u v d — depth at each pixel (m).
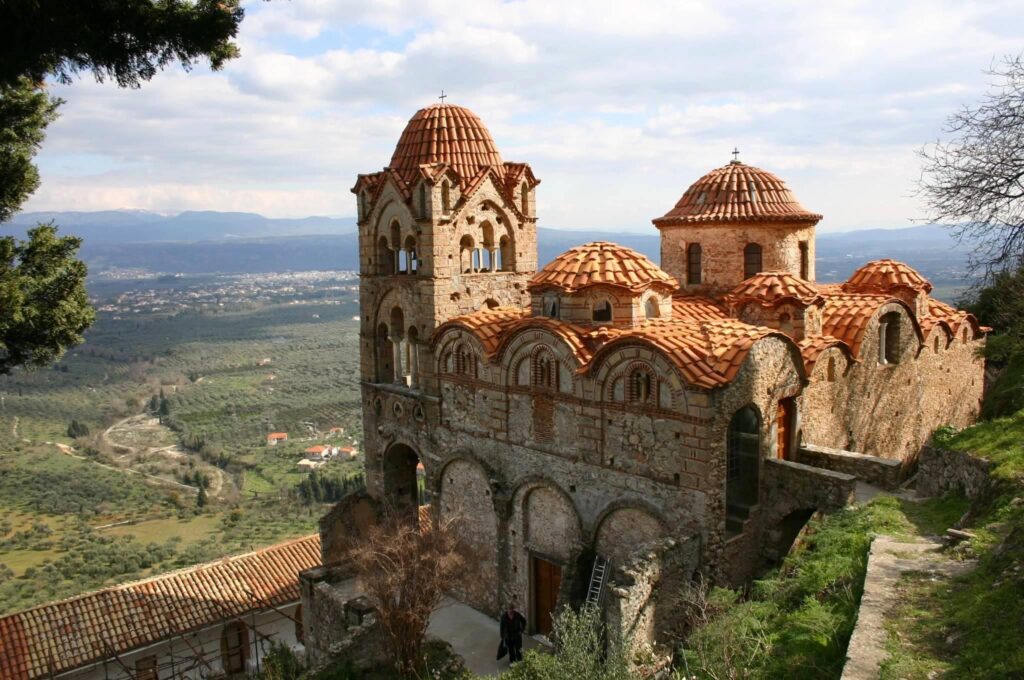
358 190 41.47
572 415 31.42
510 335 33.28
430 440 38.34
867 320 35.53
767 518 29.64
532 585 34.00
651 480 28.92
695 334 29.67
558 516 32.66
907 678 15.21
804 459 31.77
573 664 21.25
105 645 34.47
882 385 37.16
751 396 28.53
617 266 32.16
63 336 31.14
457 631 34.78
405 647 30.34
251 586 39.78
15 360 30.72
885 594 19.09
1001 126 26.92
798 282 34.12
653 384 28.52
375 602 32.12
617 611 25.33
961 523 24.72
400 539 32.38
